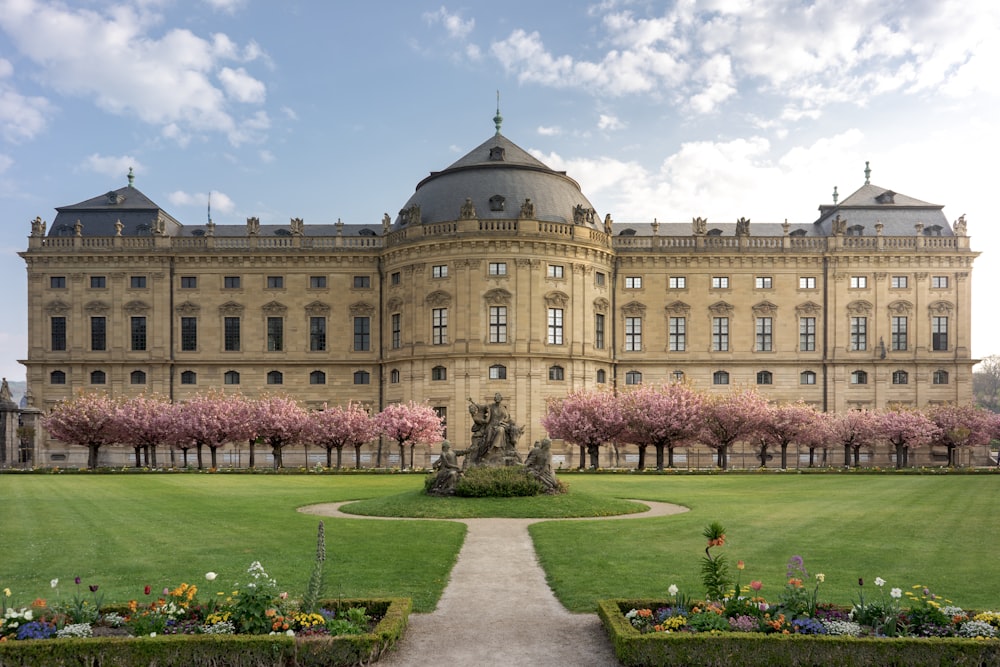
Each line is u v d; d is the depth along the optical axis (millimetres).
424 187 100562
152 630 17125
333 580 24297
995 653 15734
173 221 110125
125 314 101500
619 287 102125
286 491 54312
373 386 101000
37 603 17953
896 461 93375
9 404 84625
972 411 91375
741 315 102062
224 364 101562
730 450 99688
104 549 29375
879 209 106000
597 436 78688
